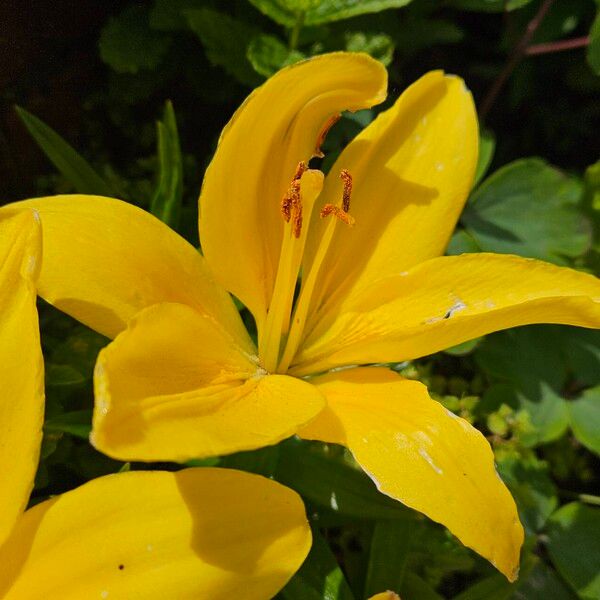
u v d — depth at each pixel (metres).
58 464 0.23
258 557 0.15
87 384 0.23
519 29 0.32
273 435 0.14
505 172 0.29
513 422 0.26
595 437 0.27
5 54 0.27
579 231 0.29
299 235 0.19
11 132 0.29
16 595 0.15
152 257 0.18
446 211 0.20
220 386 0.17
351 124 0.29
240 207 0.19
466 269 0.19
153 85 0.30
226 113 0.32
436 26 0.30
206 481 0.15
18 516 0.14
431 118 0.21
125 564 0.14
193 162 0.31
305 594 0.20
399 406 0.17
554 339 0.28
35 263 0.15
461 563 0.23
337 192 0.21
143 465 0.23
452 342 0.17
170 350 0.17
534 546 0.25
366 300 0.19
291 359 0.20
